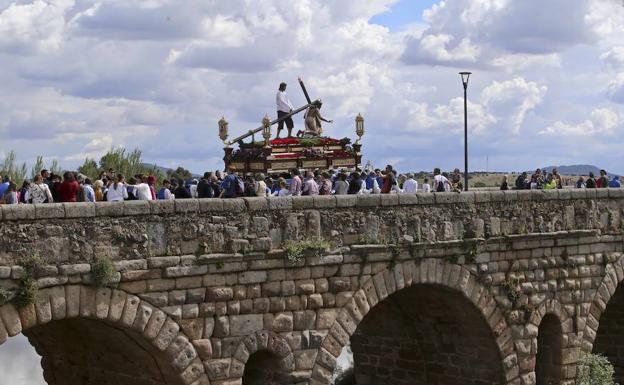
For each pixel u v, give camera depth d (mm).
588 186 54312
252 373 37031
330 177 41750
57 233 30844
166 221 33125
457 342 44938
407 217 39469
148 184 37875
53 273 30656
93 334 35125
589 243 46281
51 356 39562
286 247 35688
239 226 34719
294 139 43875
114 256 31938
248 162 43219
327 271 37062
